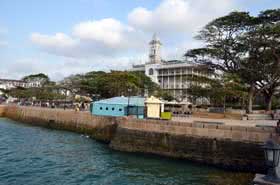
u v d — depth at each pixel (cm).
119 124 2859
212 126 2228
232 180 1734
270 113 4100
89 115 4047
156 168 2058
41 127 5047
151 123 2562
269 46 4328
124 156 2461
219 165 2117
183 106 5881
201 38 4853
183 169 2033
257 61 4541
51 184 1631
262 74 4562
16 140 3347
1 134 3862
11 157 2347
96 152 2648
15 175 1798
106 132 3428
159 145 2464
